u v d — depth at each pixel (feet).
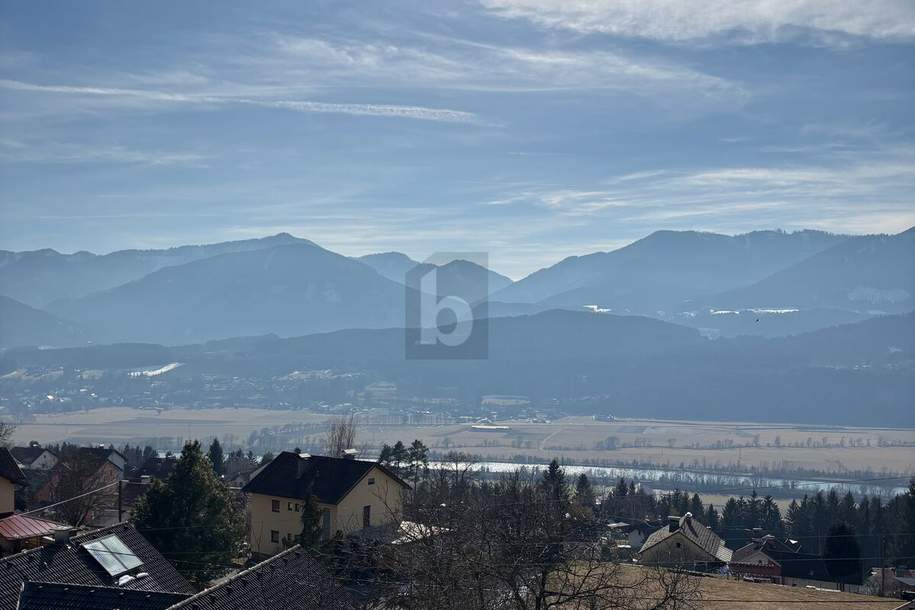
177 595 79.10
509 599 69.26
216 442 325.42
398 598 69.31
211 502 133.90
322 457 164.04
